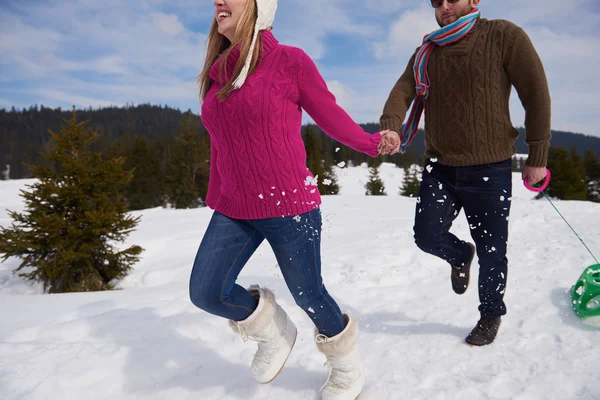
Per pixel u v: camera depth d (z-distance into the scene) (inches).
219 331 101.7
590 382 71.3
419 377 76.3
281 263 63.8
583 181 1254.3
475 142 82.4
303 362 84.6
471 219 87.1
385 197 592.1
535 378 73.8
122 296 146.8
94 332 102.0
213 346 93.1
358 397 70.6
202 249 63.8
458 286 98.8
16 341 100.0
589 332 90.8
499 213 83.8
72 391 74.9
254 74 58.6
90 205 393.1
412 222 321.4
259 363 68.6
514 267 143.7
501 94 80.9
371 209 454.3
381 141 63.8
